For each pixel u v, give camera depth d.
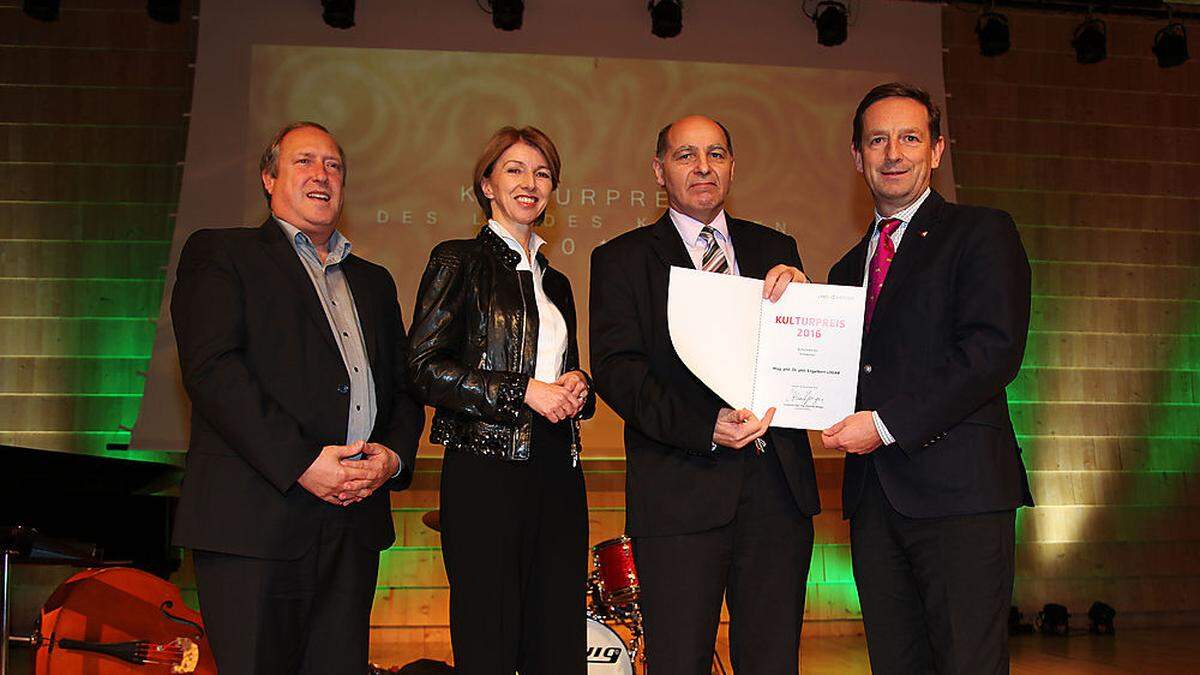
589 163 6.33
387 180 6.19
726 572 2.39
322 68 6.21
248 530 2.20
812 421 2.32
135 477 4.47
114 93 6.45
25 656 5.48
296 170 2.51
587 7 6.46
